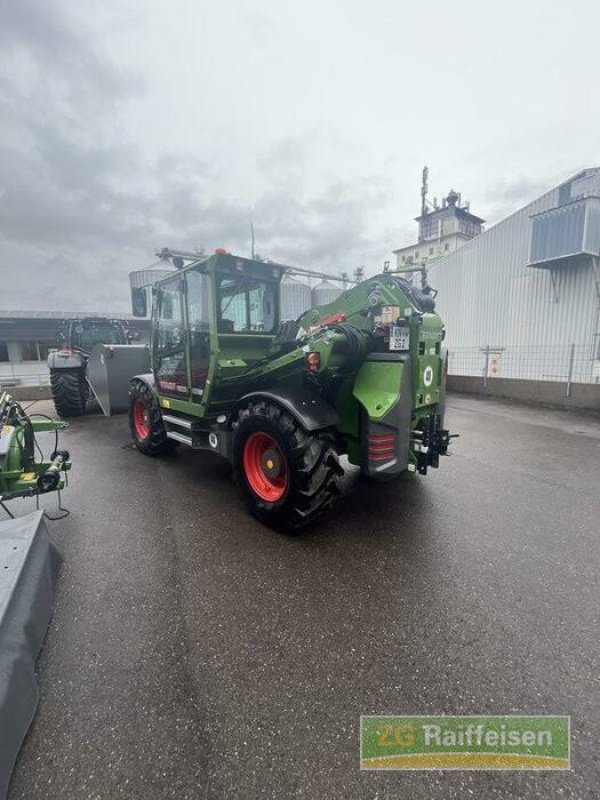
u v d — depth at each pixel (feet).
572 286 35.29
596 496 11.36
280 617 6.29
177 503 10.93
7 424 9.61
